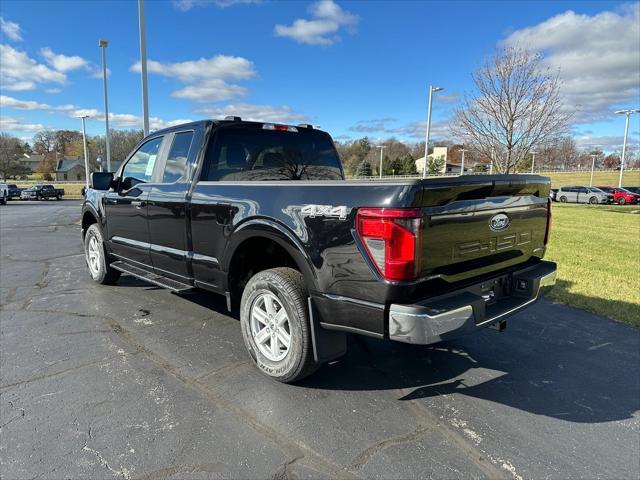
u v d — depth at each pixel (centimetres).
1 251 881
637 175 7581
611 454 239
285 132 441
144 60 988
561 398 300
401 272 235
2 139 8794
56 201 4269
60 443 240
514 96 1462
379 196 240
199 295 533
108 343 380
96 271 579
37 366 334
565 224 1609
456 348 385
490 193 280
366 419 269
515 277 313
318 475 218
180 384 309
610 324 450
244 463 226
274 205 296
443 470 223
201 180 372
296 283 293
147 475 216
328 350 290
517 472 223
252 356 327
